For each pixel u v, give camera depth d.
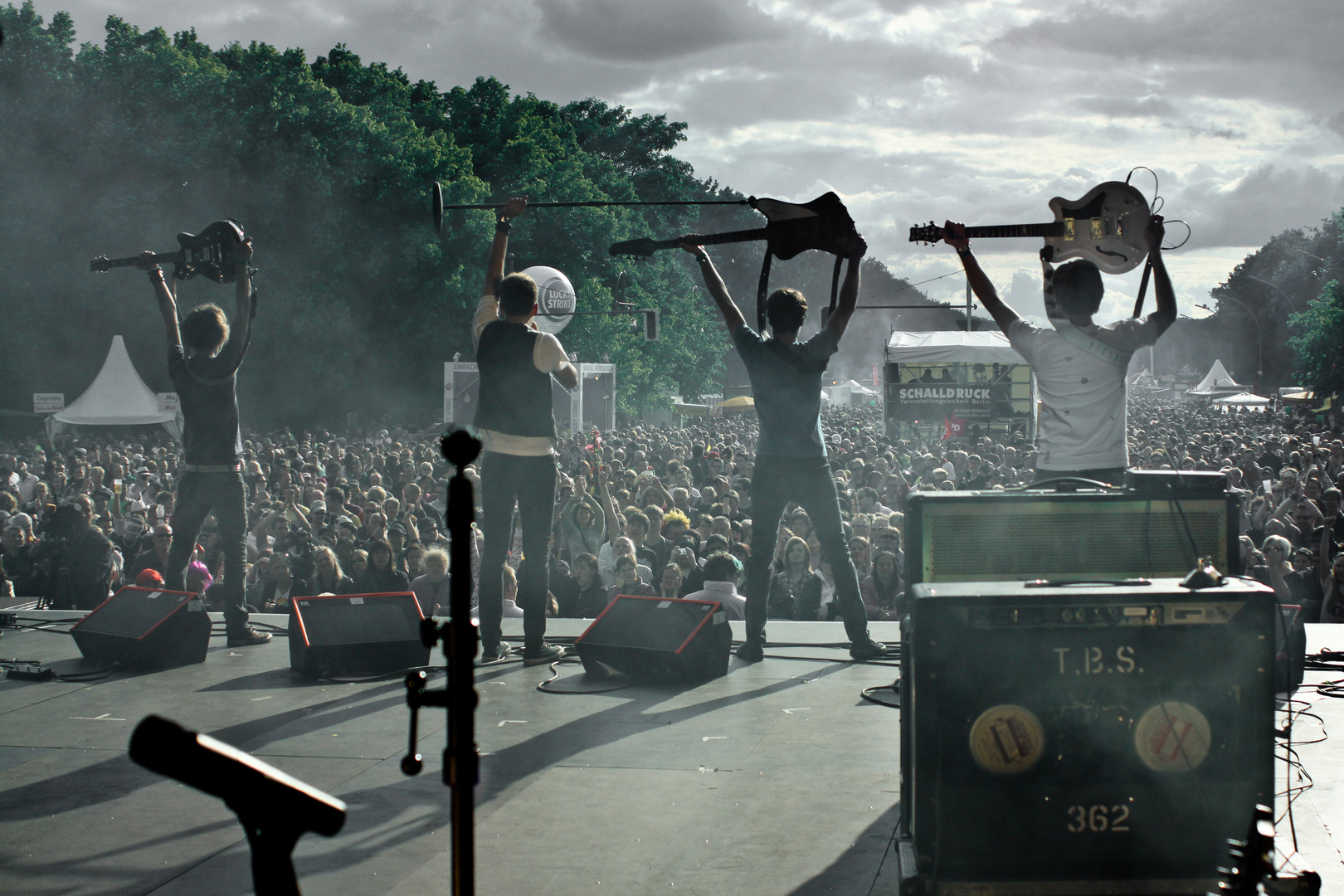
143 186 39.25
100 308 40.12
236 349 5.87
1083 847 2.56
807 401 5.23
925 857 2.62
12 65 38.56
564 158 59.56
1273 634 2.55
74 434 30.77
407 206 43.56
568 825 3.38
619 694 4.89
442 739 4.28
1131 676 2.56
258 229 40.44
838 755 3.97
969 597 2.55
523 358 5.40
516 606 7.61
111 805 3.63
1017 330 4.02
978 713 2.56
